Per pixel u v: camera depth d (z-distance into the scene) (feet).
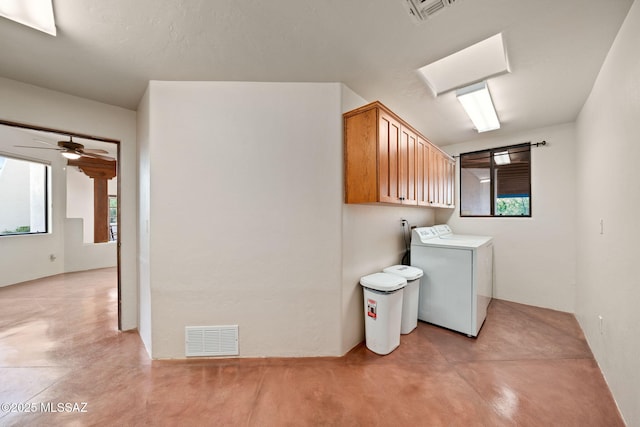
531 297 11.03
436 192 10.62
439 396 5.54
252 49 5.70
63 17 4.62
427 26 5.04
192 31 5.10
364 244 8.23
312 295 7.12
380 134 6.63
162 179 6.83
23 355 7.07
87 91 7.44
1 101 6.63
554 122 10.19
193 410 5.15
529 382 5.98
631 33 4.66
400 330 8.03
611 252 5.84
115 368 6.50
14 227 14.97
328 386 5.87
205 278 6.95
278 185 7.07
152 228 6.82
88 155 15.58
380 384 5.93
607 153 6.12
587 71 6.55
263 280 7.05
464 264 8.48
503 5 4.51
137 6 4.44
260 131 7.05
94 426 4.75
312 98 7.12
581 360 6.88
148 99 6.96
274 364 6.73
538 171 10.89
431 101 8.22
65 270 16.63
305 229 7.11
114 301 11.33
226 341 6.97
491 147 12.07
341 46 5.63
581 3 4.47
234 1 4.39
